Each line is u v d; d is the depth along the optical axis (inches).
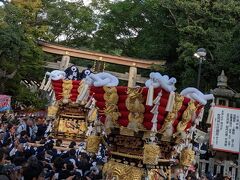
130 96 238.7
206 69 1067.9
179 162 277.4
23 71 1339.8
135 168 253.6
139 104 238.8
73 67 665.0
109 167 262.4
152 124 241.0
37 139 609.3
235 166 561.9
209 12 1120.2
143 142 251.6
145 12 1571.1
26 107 1357.0
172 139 263.3
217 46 1016.2
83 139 595.5
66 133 606.5
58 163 366.0
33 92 1443.2
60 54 1440.7
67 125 608.4
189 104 255.0
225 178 490.9
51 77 585.9
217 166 579.8
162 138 256.4
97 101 262.2
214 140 496.4
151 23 1472.7
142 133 248.8
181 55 1101.7
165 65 1349.7
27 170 282.4
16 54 1160.2
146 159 237.8
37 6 1363.2
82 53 1440.7
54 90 600.7
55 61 1640.0
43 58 1366.9
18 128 622.5
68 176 343.0
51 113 607.5
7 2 1266.0
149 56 1456.7
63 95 595.2
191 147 279.7
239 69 924.6
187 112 255.3
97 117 272.5
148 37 1444.4
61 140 581.3
